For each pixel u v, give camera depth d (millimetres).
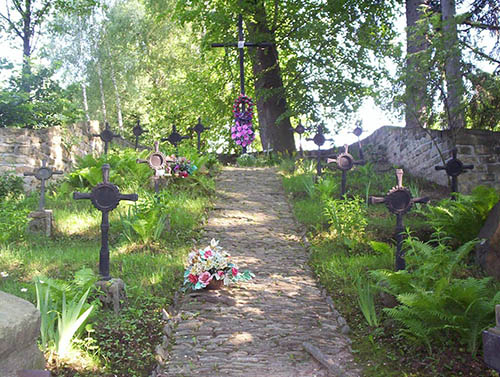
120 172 13234
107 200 6523
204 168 14719
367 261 7855
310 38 18094
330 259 8266
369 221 9805
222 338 5602
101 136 14984
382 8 19312
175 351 5289
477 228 8062
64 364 4539
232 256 8664
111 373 4621
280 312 6359
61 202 11391
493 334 3748
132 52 31312
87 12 23281
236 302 6648
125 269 7336
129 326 5562
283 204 12125
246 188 13430
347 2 18516
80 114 18625
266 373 4848
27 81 17125
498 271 7156
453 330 5250
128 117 28188
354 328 5906
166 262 7816
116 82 32750
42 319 4648
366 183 13539
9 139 12844
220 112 22188
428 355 4988
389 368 4875
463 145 12594
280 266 8227
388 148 17031
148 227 8836
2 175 12438
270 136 19734
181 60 30062
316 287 7336
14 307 3590
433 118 12391
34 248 8688
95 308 5492
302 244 9398
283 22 19359
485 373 4562
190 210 11008
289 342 5520
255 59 19625
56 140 13992
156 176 10656
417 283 5668
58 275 7066
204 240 9508
